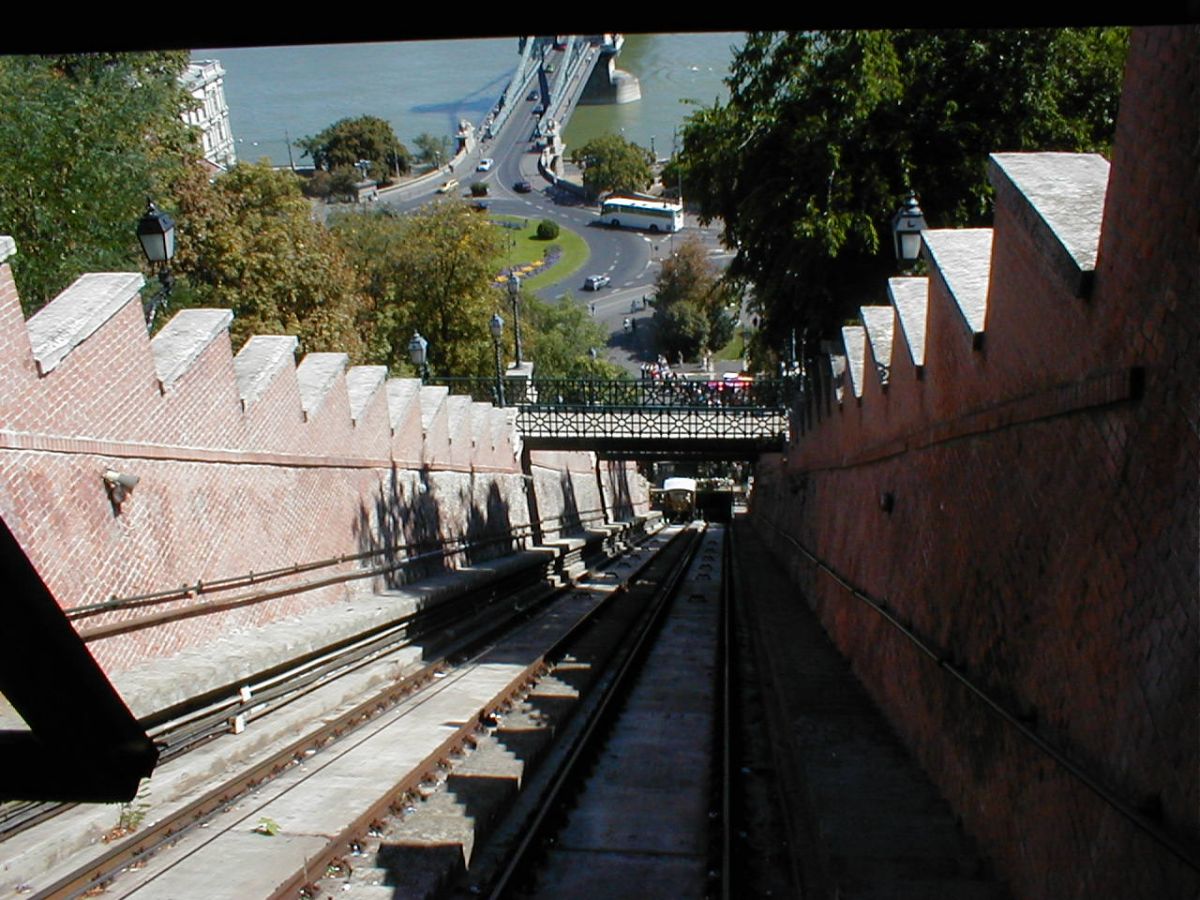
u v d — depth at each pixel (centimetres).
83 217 1656
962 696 738
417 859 721
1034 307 620
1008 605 654
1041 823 556
